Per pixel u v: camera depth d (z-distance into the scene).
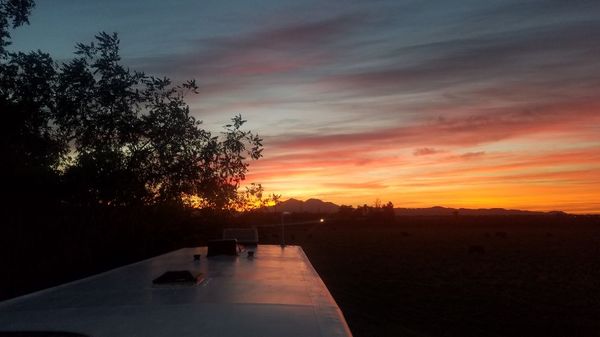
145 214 14.38
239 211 19.00
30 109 13.01
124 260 13.41
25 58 13.26
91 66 13.69
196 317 3.93
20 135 12.80
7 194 11.15
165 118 14.34
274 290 5.04
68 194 12.34
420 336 14.26
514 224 140.62
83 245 12.01
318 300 4.53
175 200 15.23
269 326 3.65
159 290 5.12
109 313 4.14
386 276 28.11
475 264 35.31
